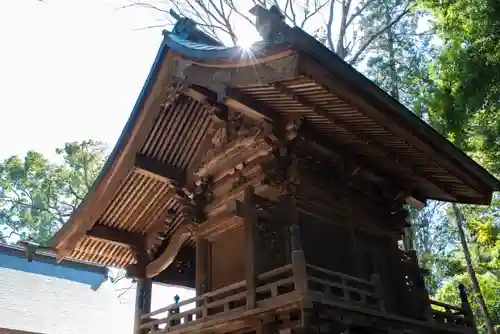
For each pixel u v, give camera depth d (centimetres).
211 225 959
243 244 890
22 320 1573
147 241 1161
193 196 1000
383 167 1034
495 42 1141
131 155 977
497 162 1317
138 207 1105
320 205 891
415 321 880
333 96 739
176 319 921
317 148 898
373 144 917
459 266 1966
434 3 1284
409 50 1870
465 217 2038
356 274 902
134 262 1237
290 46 608
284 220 829
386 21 1883
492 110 1228
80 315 1731
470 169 970
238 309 763
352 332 785
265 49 645
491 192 1077
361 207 1002
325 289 708
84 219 1051
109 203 1066
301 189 859
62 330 1620
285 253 806
